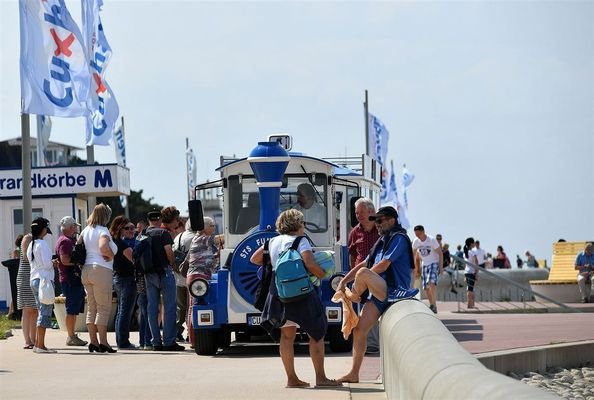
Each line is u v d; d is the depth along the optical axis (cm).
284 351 1235
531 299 4225
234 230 1806
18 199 3102
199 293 1680
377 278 1194
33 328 1852
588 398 1341
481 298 4144
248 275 1672
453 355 665
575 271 4091
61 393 1222
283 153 1666
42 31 2203
